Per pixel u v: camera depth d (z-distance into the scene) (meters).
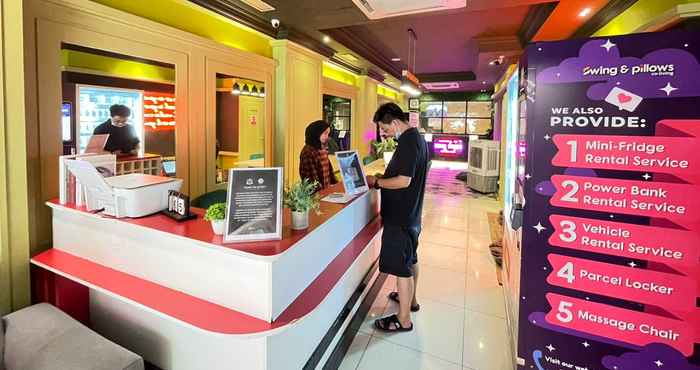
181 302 1.57
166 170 3.15
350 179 2.58
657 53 1.51
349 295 2.53
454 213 6.21
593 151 1.65
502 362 2.28
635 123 1.57
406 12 3.54
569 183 1.71
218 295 1.55
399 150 2.36
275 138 4.66
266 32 4.17
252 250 1.45
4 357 1.54
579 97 1.66
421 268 3.77
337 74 7.10
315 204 1.82
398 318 2.62
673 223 1.54
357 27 5.15
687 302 1.56
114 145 2.71
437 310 2.91
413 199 2.44
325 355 2.10
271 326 1.41
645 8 2.75
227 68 3.73
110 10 2.54
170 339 1.85
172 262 1.66
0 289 1.87
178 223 1.75
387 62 7.78
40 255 2.05
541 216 1.79
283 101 4.57
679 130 1.50
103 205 1.85
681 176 1.52
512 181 2.63
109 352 1.45
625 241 1.63
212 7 3.35
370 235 2.67
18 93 1.88
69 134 2.38
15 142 1.89
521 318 1.88
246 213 1.54
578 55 1.64
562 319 1.79
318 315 2.03
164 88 3.07
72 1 2.31
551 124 1.72
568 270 1.76
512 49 5.44
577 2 3.30
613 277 1.67
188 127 3.33
